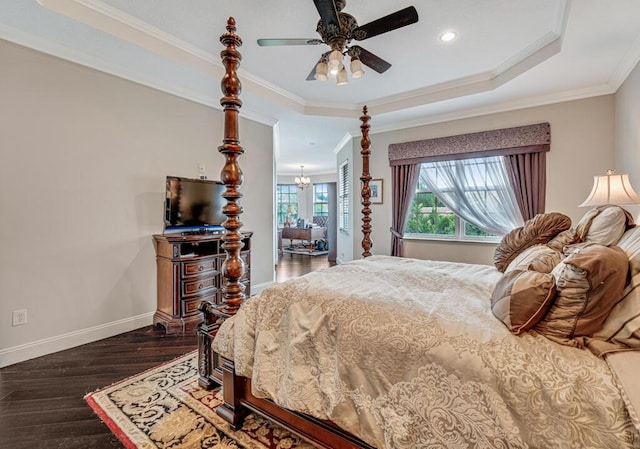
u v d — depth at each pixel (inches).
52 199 103.7
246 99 150.9
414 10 77.9
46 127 102.1
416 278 77.2
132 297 124.4
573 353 39.4
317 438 56.3
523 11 95.6
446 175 174.4
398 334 48.0
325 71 97.9
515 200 153.9
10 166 95.4
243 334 64.7
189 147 144.5
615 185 99.0
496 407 38.5
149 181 129.6
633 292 40.3
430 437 42.7
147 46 106.1
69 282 107.6
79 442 62.5
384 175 196.2
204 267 130.3
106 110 116.3
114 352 104.2
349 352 51.4
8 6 84.0
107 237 117.0
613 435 32.7
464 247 172.4
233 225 72.4
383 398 47.3
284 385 57.4
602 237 62.8
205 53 121.4
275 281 201.9
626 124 119.2
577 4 82.0
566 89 138.1
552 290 43.3
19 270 97.3
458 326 46.3
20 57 96.6
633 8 83.0
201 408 73.5
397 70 135.3
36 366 94.2
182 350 105.8
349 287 66.4
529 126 148.4
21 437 63.9
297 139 234.8
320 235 372.5
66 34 97.0
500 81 135.0
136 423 68.1
